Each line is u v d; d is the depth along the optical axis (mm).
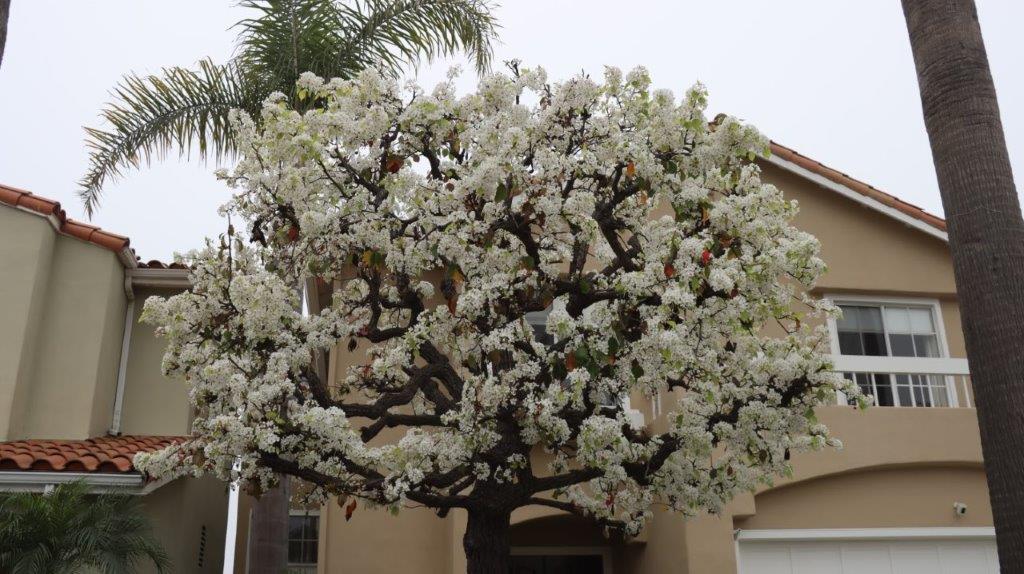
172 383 10945
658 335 5992
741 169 6934
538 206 6160
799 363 6695
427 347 7238
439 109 6914
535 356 6535
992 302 6250
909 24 7223
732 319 6246
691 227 6559
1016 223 6430
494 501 6723
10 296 9797
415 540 10758
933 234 12250
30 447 9008
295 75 10547
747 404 7012
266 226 7117
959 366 11078
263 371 6652
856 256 12141
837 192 12227
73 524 6590
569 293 6910
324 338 6652
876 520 10727
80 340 10164
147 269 10938
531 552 11664
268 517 9578
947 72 6816
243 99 10922
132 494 8273
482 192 6227
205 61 10867
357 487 6254
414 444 6293
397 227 6824
